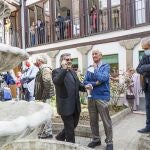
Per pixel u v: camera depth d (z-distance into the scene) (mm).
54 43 19281
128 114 11648
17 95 10359
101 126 7844
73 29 18328
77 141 7227
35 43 20812
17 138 1941
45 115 2172
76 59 17906
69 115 5648
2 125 1771
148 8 14656
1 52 2338
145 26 14617
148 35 14555
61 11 19203
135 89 12211
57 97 5770
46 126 6926
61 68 5766
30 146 3736
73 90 5691
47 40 20062
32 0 21016
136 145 6824
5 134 1771
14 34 21609
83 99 11336
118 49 15734
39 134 6859
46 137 6941
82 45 17578
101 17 16828
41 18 20484
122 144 6965
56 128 8297
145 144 6078
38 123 2053
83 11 17656
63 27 18922
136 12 15133
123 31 15523
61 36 19078
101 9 16812
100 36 16562
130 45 15055
